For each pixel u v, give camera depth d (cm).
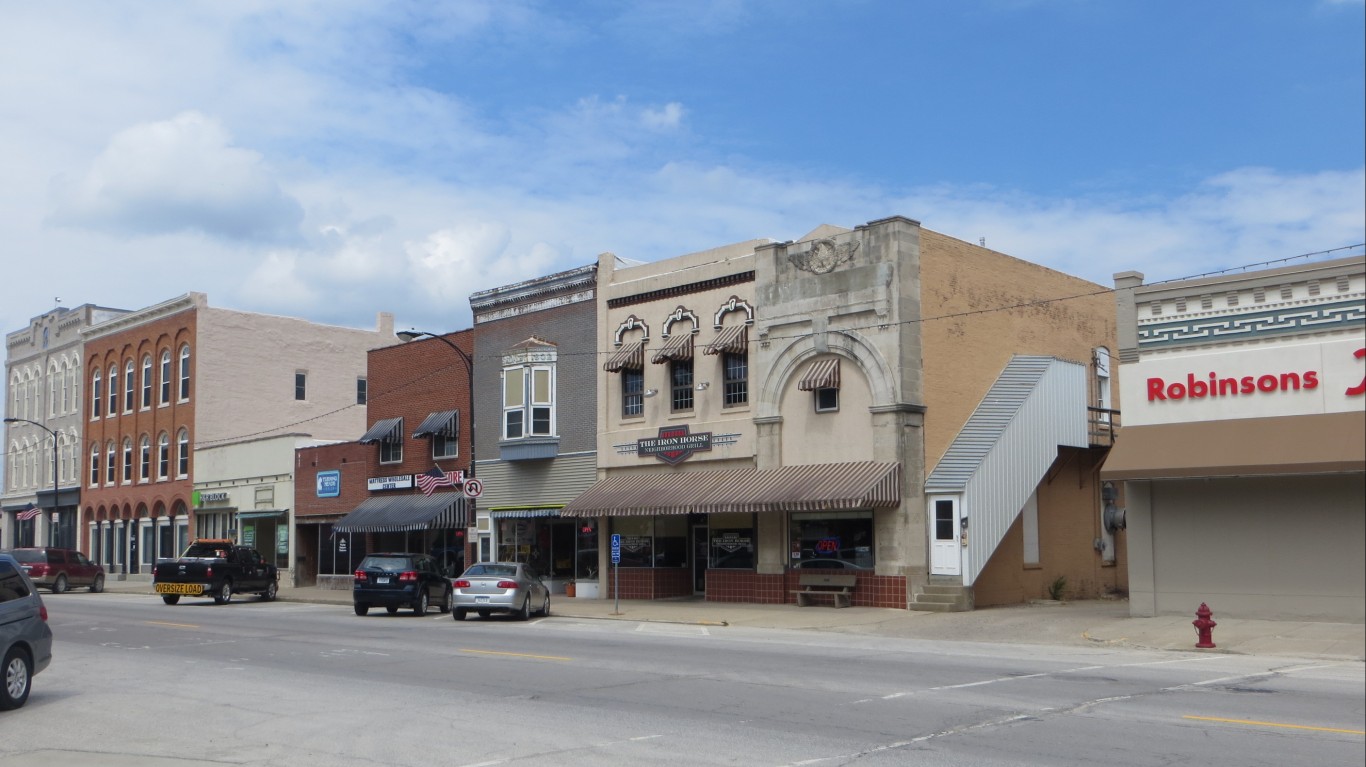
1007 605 3025
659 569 3428
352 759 1070
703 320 3331
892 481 2814
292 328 5822
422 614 3067
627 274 3603
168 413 5691
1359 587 2166
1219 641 2047
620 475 3497
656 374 3444
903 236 2920
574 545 3678
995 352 3197
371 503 4362
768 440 3109
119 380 6103
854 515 2964
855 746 1110
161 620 2809
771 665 1769
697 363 3331
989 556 2884
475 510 3534
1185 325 2389
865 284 2955
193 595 3656
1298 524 2242
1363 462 2083
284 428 5741
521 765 1034
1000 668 1733
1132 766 1016
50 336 6781
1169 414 2388
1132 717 1266
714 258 3397
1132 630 2220
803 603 2978
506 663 1802
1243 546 2300
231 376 5591
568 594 3606
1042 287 3419
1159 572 2402
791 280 3114
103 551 6150
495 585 2797
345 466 4553
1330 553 2203
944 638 2294
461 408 4084
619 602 3369
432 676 1647
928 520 2891
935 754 1070
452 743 1140
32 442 6894
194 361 5516
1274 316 2288
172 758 1080
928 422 2936
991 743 1121
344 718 1289
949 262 3062
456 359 4131
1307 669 1730
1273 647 1972
